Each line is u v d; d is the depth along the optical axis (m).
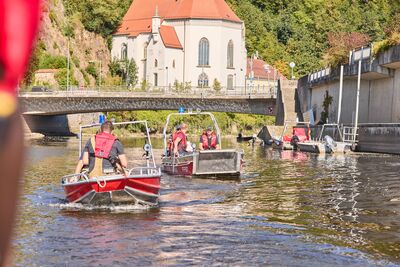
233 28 176.88
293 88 106.06
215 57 174.75
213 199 23.92
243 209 21.12
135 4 191.12
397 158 51.75
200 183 30.27
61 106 117.56
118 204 21.00
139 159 52.97
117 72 185.38
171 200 23.47
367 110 73.19
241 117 168.62
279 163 46.88
